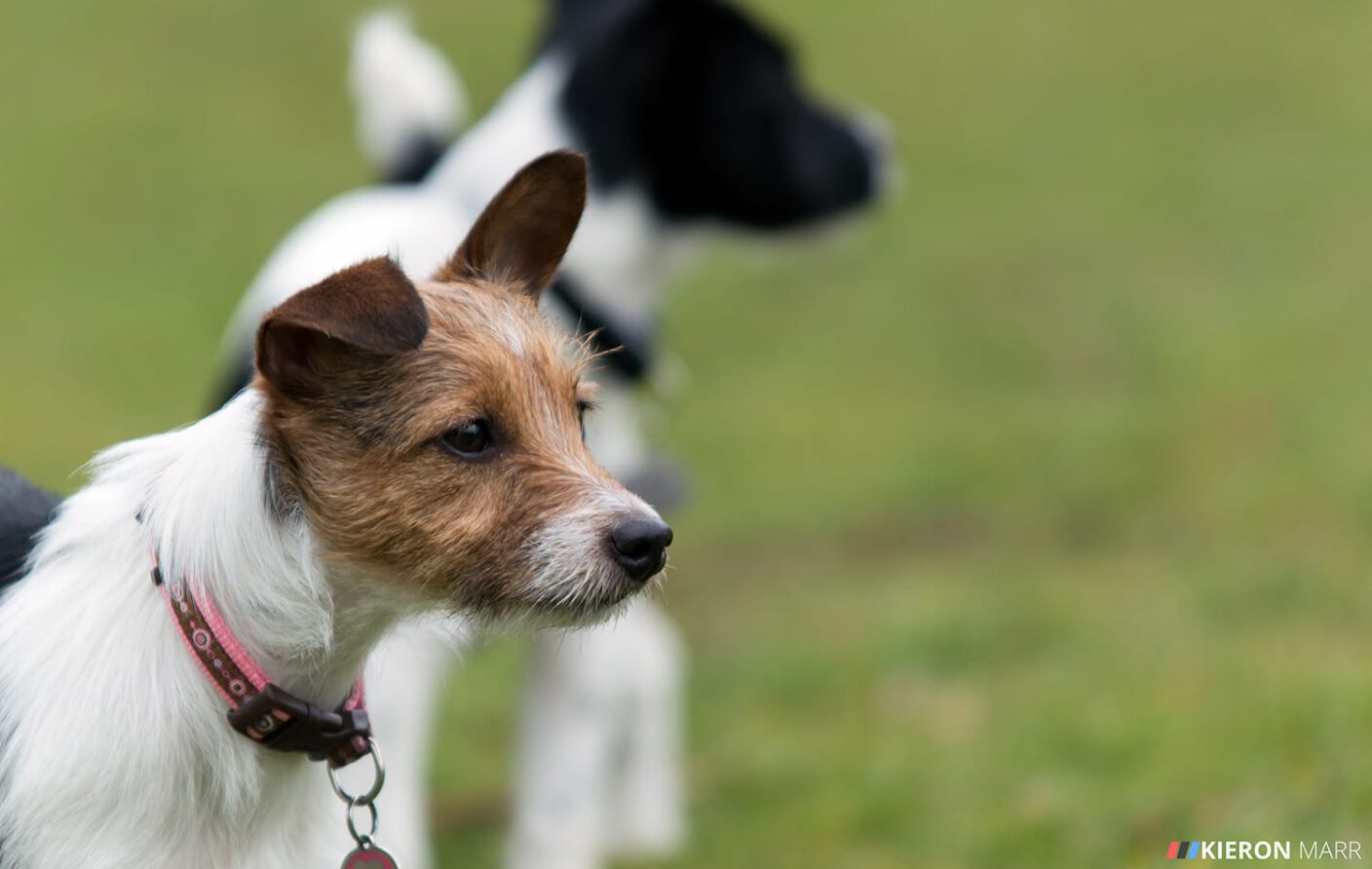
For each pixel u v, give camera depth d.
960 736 10.05
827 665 11.52
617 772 8.78
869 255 24.48
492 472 5.14
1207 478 15.55
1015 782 9.23
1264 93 31.67
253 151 29.06
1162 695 10.03
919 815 9.07
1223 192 26.56
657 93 8.46
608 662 8.12
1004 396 18.92
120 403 18.69
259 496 5.00
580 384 5.54
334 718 5.04
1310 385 18.03
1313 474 15.19
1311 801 8.33
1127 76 32.94
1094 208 26.11
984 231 25.38
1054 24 36.31
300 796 5.21
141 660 4.92
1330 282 22.22
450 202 8.09
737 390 19.58
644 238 8.56
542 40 8.91
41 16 36.75
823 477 16.47
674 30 8.44
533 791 8.11
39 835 4.88
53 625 5.00
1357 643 10.75
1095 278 23.05
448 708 11.56
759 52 8.61
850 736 10.33
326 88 32.31
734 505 15.85
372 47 8.81
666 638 8.97
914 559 14.29
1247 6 37.09
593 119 8.32
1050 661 11.21
